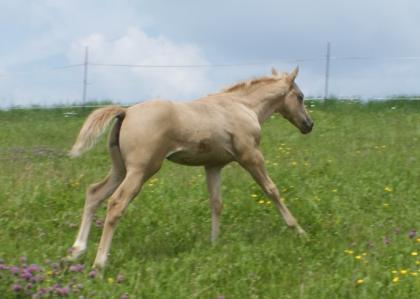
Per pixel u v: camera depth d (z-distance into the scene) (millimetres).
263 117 10453
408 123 17953
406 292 7648
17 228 9828
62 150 15422
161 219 10250
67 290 7211
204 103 9406
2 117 20875
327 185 11773
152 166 8672
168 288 7684
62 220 10133
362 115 19266
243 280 7938
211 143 9258
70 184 11695
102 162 13984
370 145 15242
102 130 8602
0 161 13906
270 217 10422
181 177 12172
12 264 8242
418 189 11633
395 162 13219
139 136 8570
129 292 7543
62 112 21516
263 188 9797
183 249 9281
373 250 8914
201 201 10906
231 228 10047
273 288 7770
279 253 8867
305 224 10211
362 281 7816
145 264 8500
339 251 8969
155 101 8867
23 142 16734
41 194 10867
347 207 10719
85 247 8828
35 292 7234
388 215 10398
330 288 7711
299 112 10953
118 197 8523
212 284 7820
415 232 9555
